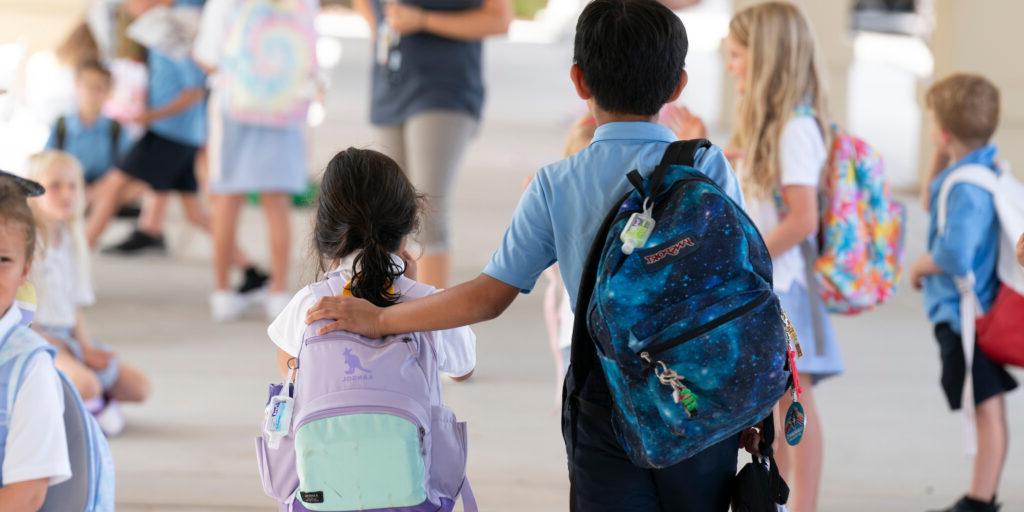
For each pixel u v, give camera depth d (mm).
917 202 16844
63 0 22172
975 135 6848
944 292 6914
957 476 7727
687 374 3881
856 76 32781
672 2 21484
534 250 4332
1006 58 16031
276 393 4551
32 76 16344
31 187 4234
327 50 32750
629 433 4008
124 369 8320
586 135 6758
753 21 6344
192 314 11273
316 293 4547
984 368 6840
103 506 4441
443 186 9594
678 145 4168
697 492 4273
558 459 7902
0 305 4008
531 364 10000
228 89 10594
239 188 10773
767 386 3916
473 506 4504
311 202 5305
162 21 11898
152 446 7945
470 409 8859
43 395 4031
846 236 6398
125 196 14109
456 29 9367
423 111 9508
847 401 9195
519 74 32094
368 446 4156
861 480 7629
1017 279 6699
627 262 3938
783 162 6234
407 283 4602
